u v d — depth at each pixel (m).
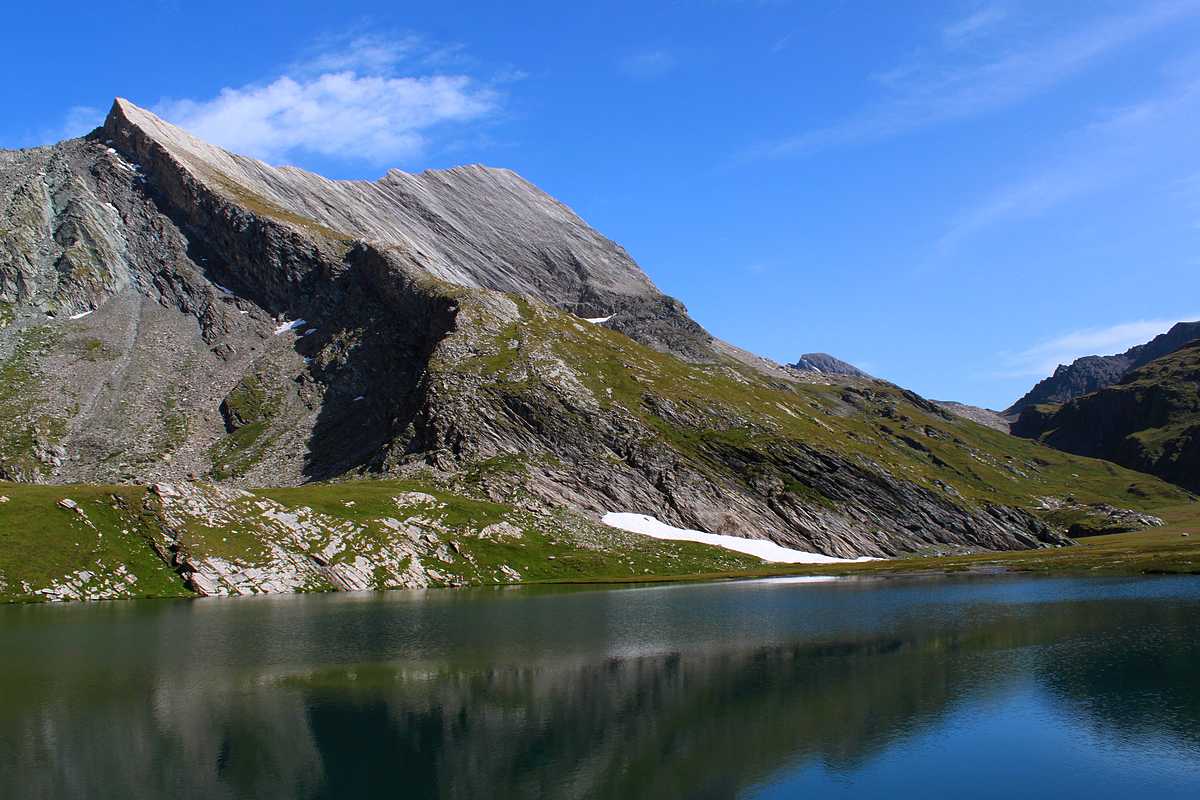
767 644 81.25
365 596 119.75
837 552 185.38
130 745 52.12
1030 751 50.94
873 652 77.31
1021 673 68.75
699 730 54.84
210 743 52.38
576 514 171.50
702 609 105.06
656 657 75.56
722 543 176.12
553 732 54.56
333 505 146.62
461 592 124.94
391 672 70.00
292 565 126.62
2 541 115.19
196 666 71.81
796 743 52.47
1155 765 48.53
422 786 45.72
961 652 76.75
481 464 180.25
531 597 118.88
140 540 122.31
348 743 52.47
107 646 80.12
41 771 48.09
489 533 151.75
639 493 182.62
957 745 52.09
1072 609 100.81
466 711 58.69
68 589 110.56
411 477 176.38
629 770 48.09
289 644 81.12
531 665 72.31
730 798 44.22
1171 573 140.88
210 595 116.12
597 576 145.25
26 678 67.88
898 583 138.12
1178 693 62.28
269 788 45.62
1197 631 85.00
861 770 48.09
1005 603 108.12
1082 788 45.38
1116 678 66.75
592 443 191.50
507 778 46.94
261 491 149.88
